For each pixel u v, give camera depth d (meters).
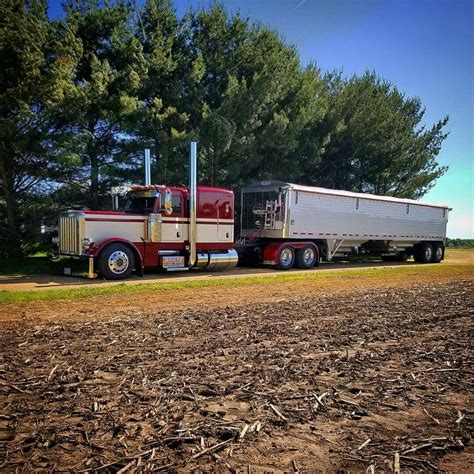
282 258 17.48
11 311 7.73
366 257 25.97
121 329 6.40
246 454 2.90
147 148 17.89
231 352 5.31
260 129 21.59
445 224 25.91
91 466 2.69
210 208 14.95
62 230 13.30
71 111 15.81
